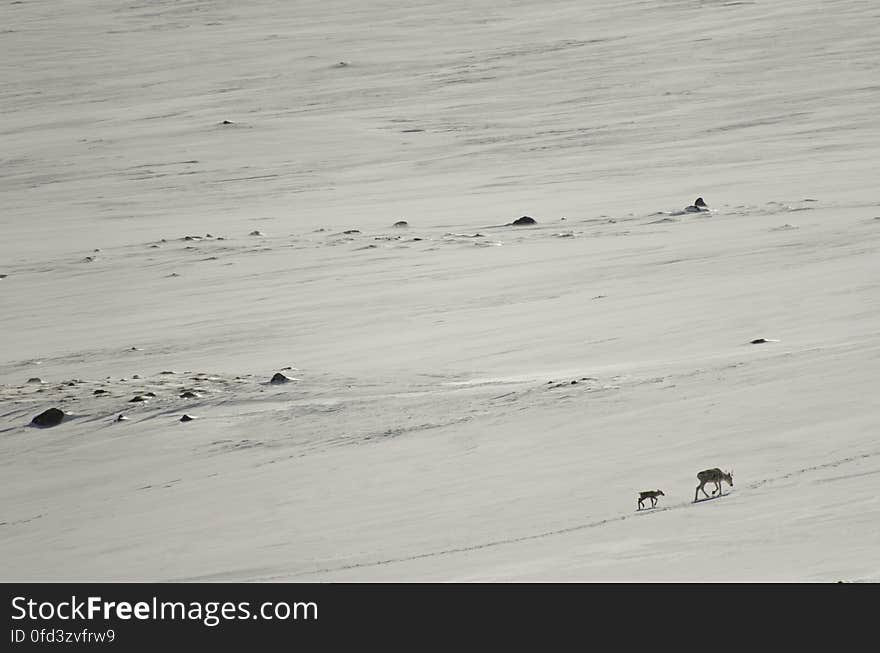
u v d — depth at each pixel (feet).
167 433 196.65
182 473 173.88
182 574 126.52
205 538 139.85
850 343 201.87
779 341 219.20
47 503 167.84
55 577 131.34
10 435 207.82
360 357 257.34
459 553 120.06
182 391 226.79
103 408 217.15
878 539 103.55
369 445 174.50
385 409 195.83
